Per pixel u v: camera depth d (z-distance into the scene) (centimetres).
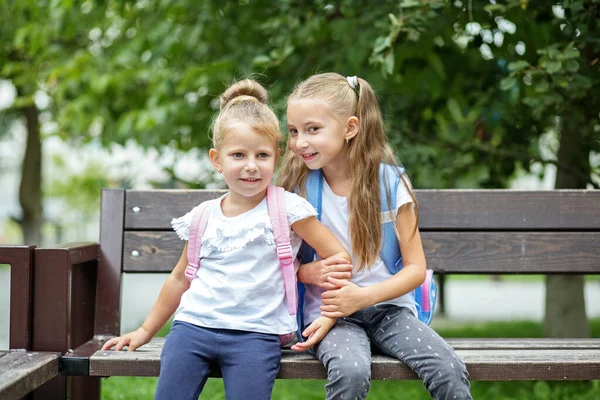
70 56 659
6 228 3175
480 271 291
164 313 250
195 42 496
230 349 221
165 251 294
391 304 244
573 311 442
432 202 293
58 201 2961
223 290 228
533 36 400
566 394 376
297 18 433
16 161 2045
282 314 230
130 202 297
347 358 215
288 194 240
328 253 238
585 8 344
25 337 246
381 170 249
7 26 768
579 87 351
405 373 224
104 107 588
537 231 293
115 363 231
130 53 549
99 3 556
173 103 508
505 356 233
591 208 294
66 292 249
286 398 368
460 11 411
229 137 233
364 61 466
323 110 241
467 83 464
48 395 248
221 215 239
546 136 530
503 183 493
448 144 484
